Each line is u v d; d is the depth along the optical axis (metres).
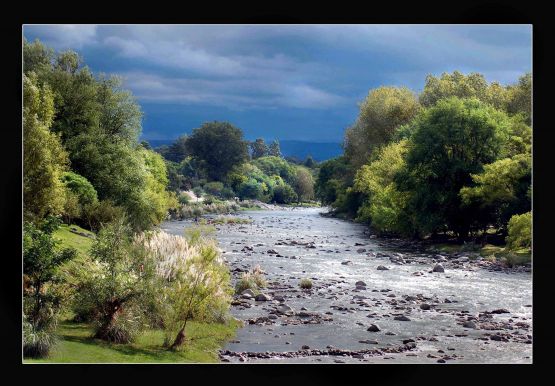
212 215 113.88
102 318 18.41
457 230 57.06
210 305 22.42
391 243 59.91
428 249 53.47
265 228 81.19
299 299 29.33
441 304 28.55
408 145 63.06
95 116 54.94
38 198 27.91
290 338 21.73
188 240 24.61
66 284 19.03
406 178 58.62
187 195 140.12
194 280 20.41
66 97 53.06
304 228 81.75
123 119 60.62
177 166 187.12
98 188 50.91
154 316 19.69
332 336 22.23
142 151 72.62
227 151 188.00
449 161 57.25
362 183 84.50
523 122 64.69
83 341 17.42
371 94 100.50
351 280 35.53
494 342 21.69
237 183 179.00
